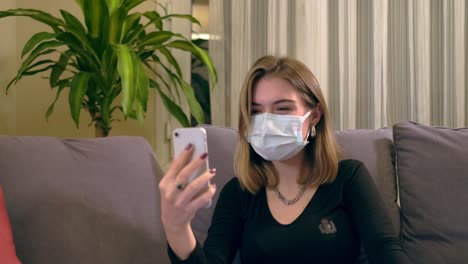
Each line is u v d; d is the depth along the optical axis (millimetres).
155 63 2203
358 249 1208
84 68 1892
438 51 2123
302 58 2064
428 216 1396
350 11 2078
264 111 1220
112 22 1739
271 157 1216
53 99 2174
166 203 896
